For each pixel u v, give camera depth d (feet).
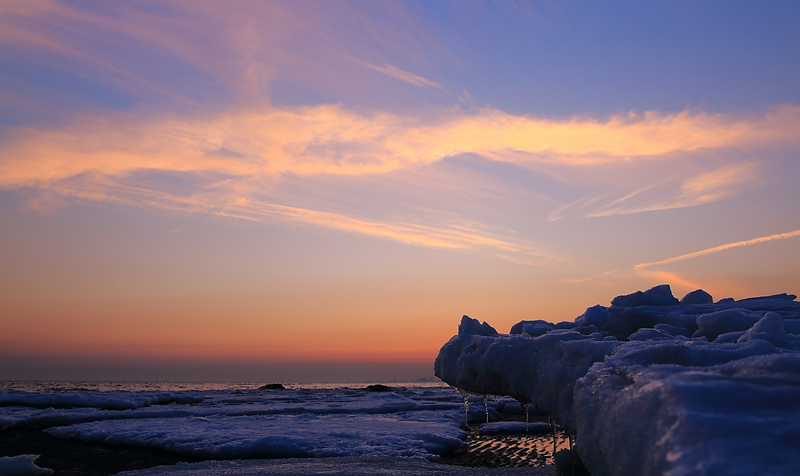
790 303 22.95
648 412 6.61
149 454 31.81
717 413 5.40
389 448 31.04
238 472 22.34
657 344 10.66
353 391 120.98
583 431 9.30
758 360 7.06
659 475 5.27
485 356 19.66
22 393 66.13
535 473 19.94
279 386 143.54
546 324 25.34
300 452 29.99
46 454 31.91
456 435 38.83
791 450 4.44
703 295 25.85
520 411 59.98
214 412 54.24
